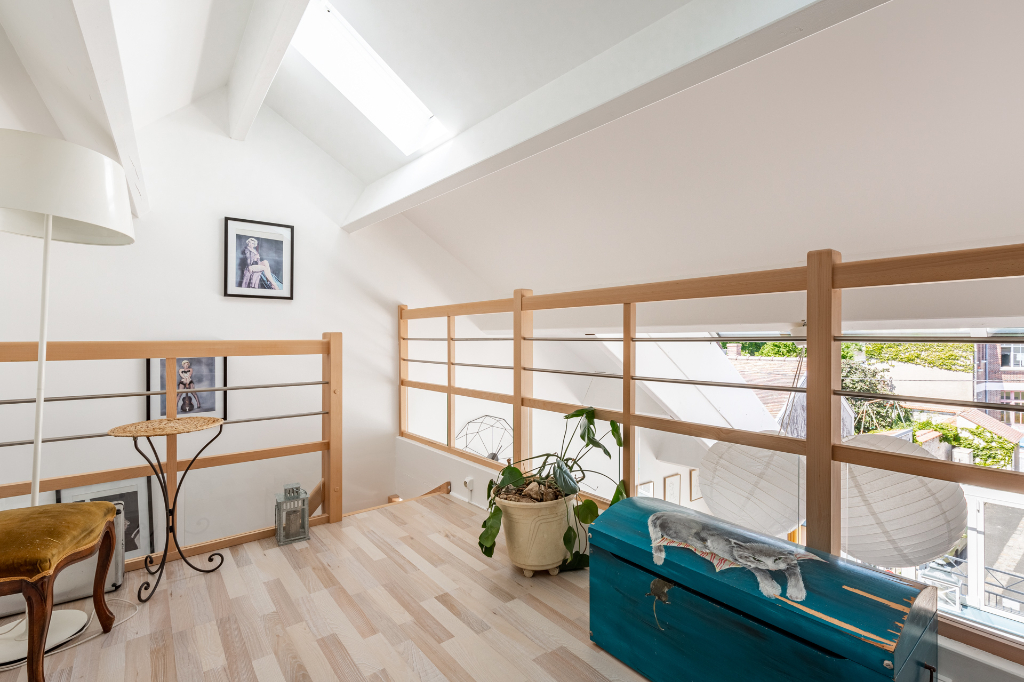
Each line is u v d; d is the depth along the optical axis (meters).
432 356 4.41
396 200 3.34
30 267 2.81
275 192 3.67
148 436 1.89
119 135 2.03
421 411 4.33
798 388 1.68
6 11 1.86
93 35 1.40
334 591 2.00
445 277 4.50
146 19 1.90
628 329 2.20
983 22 1.53
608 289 2.27
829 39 1.78
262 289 3.58
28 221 1.91
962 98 1.72
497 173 3.30
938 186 2.02
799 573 1.27
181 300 3.29
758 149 2.29
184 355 2.26
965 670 1.37
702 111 2.26
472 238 4.15
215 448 3.37
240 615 1.83
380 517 2.84
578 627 1.76
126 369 3.09
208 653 1.61
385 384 4.14
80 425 2.94
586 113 2.06
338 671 1.53
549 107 2.23
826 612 1.14
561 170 3.02
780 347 4.02
